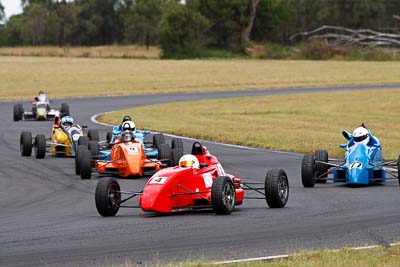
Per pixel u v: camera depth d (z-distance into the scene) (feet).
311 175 226.99
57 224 169.48
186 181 176.96
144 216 177.88
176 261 124.57
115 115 540.52
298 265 115.24
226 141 379.76
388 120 473.26
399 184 231.09
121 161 253.24
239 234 149.79
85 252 135.13
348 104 608.60
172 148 285.43
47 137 403.13
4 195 225.15
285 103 633.20
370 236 145.79
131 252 134.10
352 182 223.30
